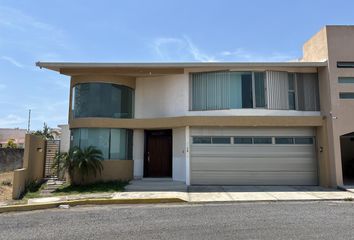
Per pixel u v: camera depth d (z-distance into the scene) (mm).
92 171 14391
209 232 6676
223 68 14797
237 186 14203
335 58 14359
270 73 14906
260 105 14734
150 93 16141
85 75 15180
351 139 19250
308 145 14945
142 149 16016
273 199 10977
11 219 8266
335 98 14109
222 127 14836
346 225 7215
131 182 14617
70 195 11797
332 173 13906
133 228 7066
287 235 6398
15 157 21703
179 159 15172
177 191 12625
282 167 14719
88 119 14727
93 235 6516
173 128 15609
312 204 10219
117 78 15445
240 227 7086
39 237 6430
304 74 15234
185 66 14438
